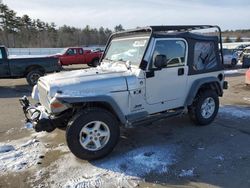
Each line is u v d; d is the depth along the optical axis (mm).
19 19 65562
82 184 3768
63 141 5238
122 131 5738
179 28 5234
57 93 4156
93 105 4480
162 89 5164
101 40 72312
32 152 4766
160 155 4613
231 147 4926
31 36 69312
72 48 21969
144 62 4805
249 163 4324
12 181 3871
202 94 5898
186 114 6586
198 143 5109
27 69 12453
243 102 8328
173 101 5426
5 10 61094
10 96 10109
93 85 4367
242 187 3676
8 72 12133
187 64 5496
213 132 5672
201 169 4145
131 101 4770
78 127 4203
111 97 4480
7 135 5656
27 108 4824
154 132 5680
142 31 5109
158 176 3963
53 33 73562
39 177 3963
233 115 6863
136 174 4016
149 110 5094
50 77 4664
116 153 4703
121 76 4668
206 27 5758
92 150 4348
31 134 5680
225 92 10031
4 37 61438
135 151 4773
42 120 4293
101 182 3812
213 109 6129
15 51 37625
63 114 4359
